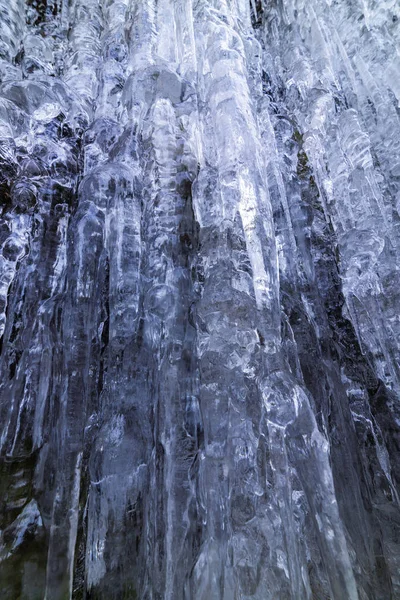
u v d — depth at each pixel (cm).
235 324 180
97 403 175
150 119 254
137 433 152
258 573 129
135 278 195
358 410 204
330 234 282
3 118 226
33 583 128
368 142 304
